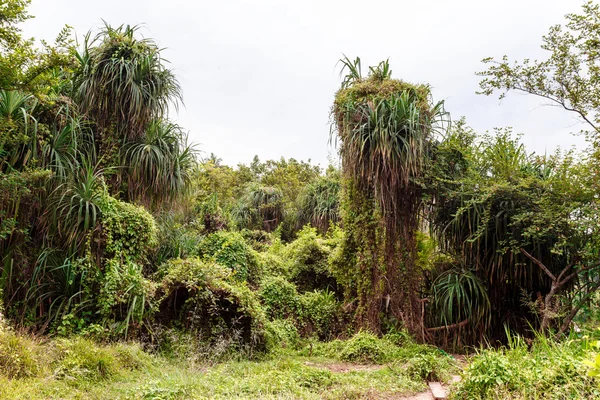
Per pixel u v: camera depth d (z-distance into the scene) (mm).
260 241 15391
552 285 6754
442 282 7750
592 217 6203
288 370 5453
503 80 6473
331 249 10359
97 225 6512
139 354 5422
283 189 20828
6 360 4277
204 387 4590
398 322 7688
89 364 4688
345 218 8477
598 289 6695
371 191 7980
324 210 16234
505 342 7551
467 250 7914
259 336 6715
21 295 6227
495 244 7504
